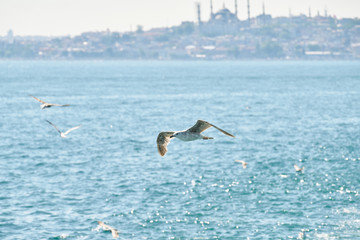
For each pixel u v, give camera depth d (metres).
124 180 51.94
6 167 57.62
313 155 63.78
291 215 41.47
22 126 91.31
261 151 67.00
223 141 75.44
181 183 50.69
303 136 78.69
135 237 37.50
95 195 46.84
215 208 43.16
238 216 41.38
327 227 38.97
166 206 43.75
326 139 75.50
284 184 50.00
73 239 37.16
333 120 97.50
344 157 62.16
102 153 66.25
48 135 81.25
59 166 58.41
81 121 98.88
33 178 52.78
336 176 52.75
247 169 56.50
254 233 38.06
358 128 86.50
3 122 96.06
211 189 48.47
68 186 49.78
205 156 64.12
